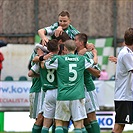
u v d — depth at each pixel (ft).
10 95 132.46
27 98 132.57
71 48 67.77
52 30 74.18
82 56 68.23
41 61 68.49
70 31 74.64
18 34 180.24
